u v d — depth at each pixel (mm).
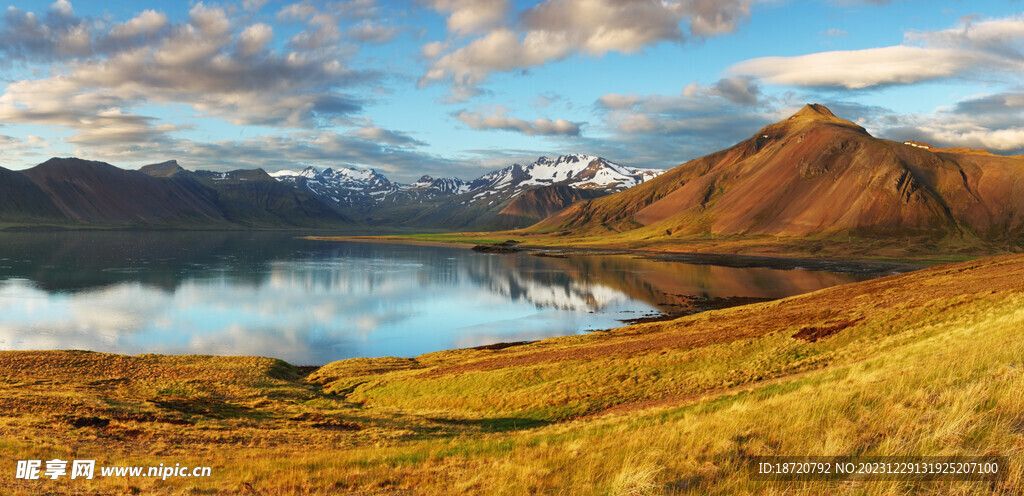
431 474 17641
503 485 14773
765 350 43375
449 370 53344
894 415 14219
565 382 42969
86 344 81375
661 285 147875
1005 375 15148
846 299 68562
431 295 133875
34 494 16391
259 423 34656
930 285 64500
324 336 89688
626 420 26594
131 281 148625
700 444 15156
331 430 33188
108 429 30125
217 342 84438
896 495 10180
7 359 55750
